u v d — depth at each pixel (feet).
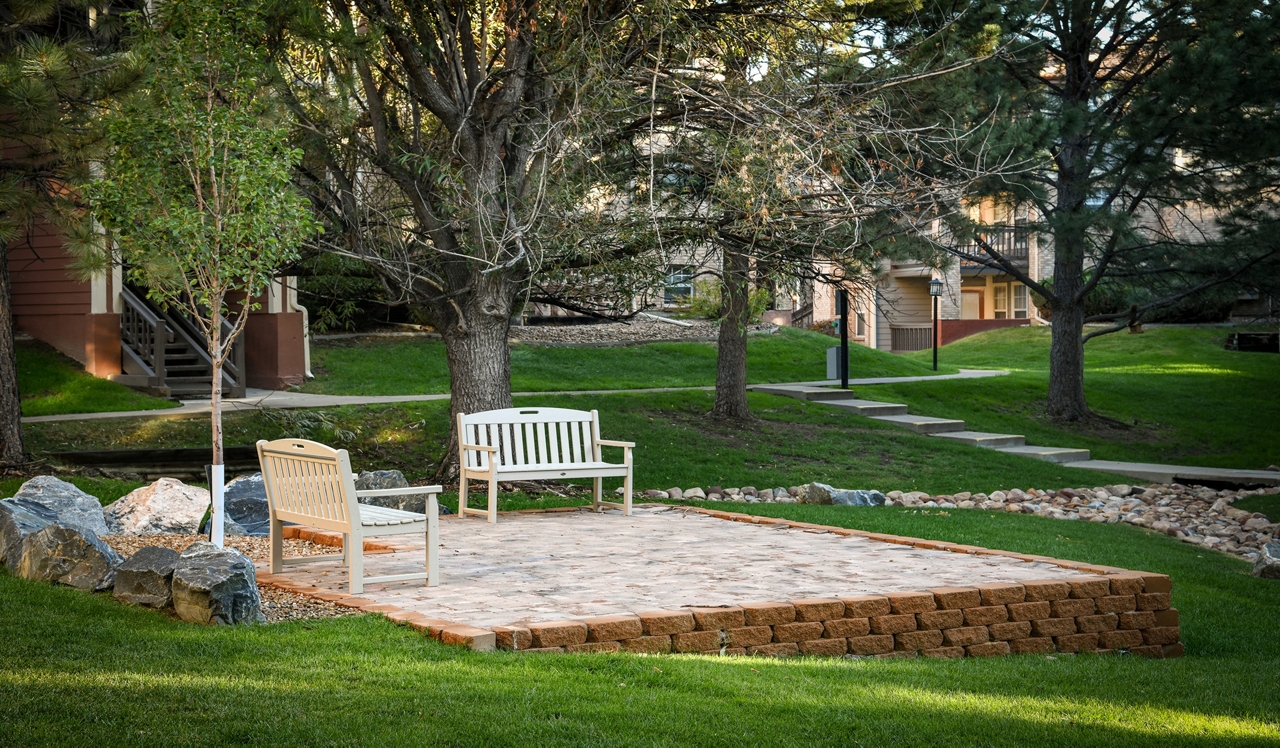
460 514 36.55
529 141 41.91
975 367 111.45
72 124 35.94
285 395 67.00
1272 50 61.77
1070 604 23.16
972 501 52.75
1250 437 76.84
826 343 102.89
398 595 22.31
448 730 13.64
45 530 23.34
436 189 43.34
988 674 19.56
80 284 62.23
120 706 14.16
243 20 27.07
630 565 26.17
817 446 63.93
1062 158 73.67
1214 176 69.92
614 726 14.11
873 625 21.17
